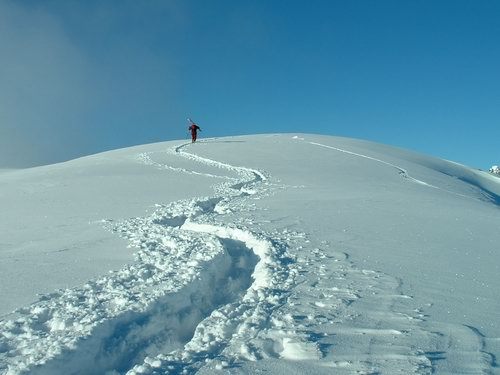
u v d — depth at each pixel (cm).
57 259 1042
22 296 790
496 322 673
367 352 564
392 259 1052
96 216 1677
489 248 1208
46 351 573
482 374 507
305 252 1109
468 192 3334
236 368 527
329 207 1833
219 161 3478
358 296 782
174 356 573
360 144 4775
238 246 1272
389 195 2273
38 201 2042
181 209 1791
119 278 881
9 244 1221
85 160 3675
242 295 913
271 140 4575
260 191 2330
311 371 518
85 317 679
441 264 1016
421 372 511
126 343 647
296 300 759
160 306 745
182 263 979
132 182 2572
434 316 691
